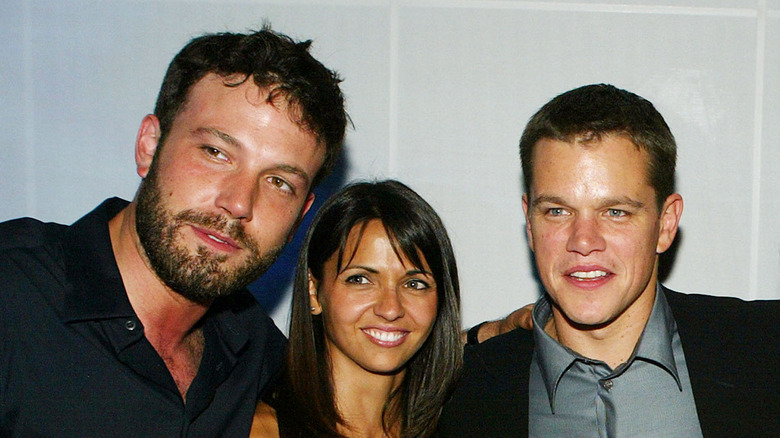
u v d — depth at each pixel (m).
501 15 2.54
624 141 1.63
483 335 2.19
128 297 1.55
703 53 2.52
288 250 2.66
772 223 2.52
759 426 1.62
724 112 2.52
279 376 1.93
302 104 1.51
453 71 2.55
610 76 2.53
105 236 1.59
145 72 2.60
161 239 1.46
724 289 2.54
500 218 2.56
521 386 1.85
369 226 1.82
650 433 1.72
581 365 1.79
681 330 1.76
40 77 2.60
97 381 1.47
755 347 1.71
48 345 1.45
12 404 1.41
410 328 1.85
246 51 1.52
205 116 1.49
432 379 1.94
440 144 2.56
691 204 2.54
